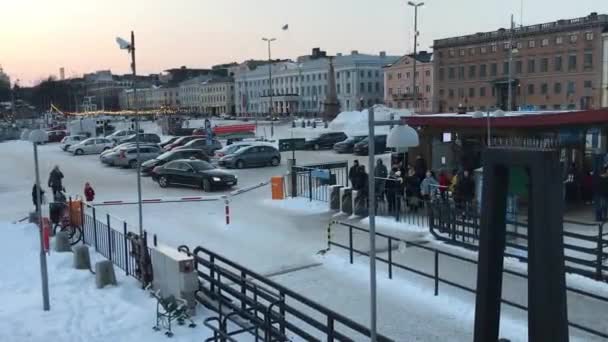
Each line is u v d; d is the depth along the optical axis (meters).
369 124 6.19
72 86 182.38
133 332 10.11
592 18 79.38
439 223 16.94
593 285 12.03
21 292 12.50
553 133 21.58
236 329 10.09
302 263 14.75
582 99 80.94
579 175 21.38
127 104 174.25
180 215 22.03
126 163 39.28
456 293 11.93
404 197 20.64
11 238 18.02
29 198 27.38
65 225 18.11
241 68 172.50
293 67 135.88
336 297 12.12
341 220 20.14
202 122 105.81
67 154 51.53
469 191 18.39
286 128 80.94
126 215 22.17
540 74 85.88
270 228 19.25
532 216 5.40
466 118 22.38
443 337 9.96
